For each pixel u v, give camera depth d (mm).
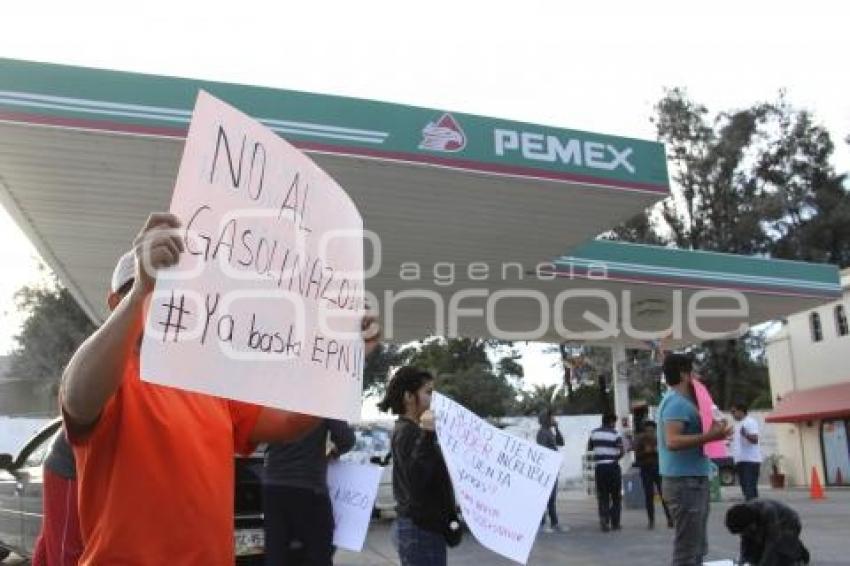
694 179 41969
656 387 27578
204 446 2172
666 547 9914
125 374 2086
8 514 8930
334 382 2416
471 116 8898
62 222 10266
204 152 2045
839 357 28109
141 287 1873
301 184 2352
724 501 17656
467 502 4395
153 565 1998
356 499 5543
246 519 6781
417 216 10406
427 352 51844
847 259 42750
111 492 2020
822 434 28344
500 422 22766
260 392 2123
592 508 16266
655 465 12203
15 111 7414
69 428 1970
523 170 9000
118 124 7648
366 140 8445
